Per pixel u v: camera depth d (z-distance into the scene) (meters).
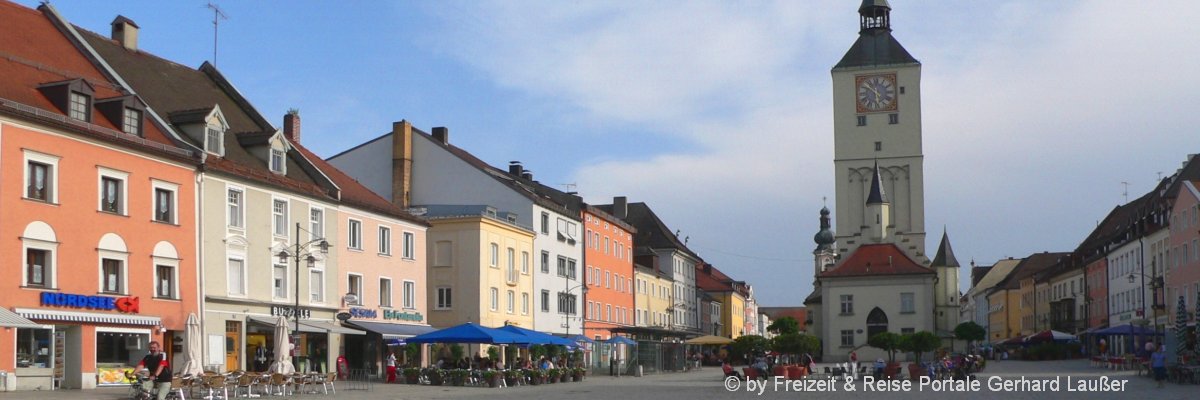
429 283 74.88
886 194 136.88
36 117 40.03
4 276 38.66
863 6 140.88
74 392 39.50
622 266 107.62
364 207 60.50
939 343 71.94
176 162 46.94
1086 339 112.56
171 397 35.12
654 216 130.50
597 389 51.38
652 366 83.06
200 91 57.59
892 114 137.62
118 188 44.19
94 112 44.50
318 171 58.41
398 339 60.84
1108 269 105.62
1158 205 90.56
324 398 40.84
